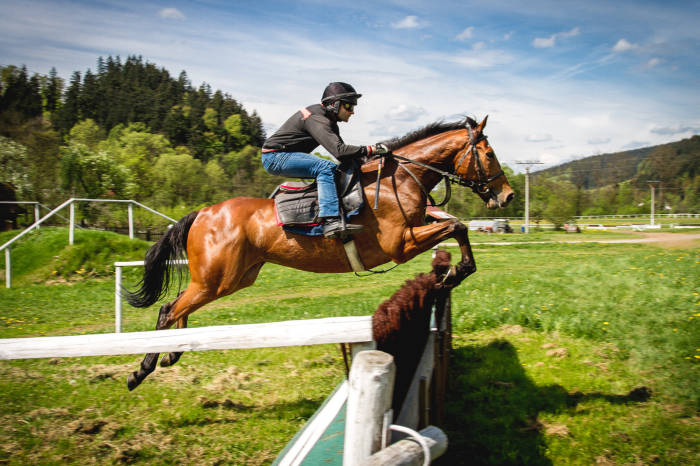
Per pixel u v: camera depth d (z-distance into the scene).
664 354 4.17
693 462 2.89
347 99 3.50
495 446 3.16
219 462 2.99
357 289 9.91
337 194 3.40
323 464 1.72
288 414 3.60
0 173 30.52
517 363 4.41
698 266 8.01
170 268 3.86
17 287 10.58
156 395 3.91
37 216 14.60
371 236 3.46
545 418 3.46
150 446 3.14
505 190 3.71
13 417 3.49
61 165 32.72
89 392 3.96
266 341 2.03
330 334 1.97
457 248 21.02
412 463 1.54
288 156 3.46
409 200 3.47
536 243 23.77
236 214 3.58
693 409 3.43
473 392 3.91
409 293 2.44
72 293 9.95
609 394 3.72
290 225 3.46
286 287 10.58
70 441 3.18
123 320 7.41
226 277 3.58
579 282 7.04
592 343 4.69
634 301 5.67
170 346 2.11
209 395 3.92
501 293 6.86
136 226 36.06
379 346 2.02
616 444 3.11
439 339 3.13
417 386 2.37
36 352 2.12
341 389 2.23
